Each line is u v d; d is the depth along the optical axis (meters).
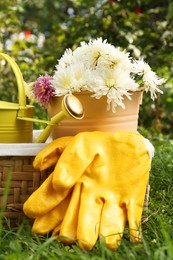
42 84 1.74
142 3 4.01
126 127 1.74
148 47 3.70
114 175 1.62
